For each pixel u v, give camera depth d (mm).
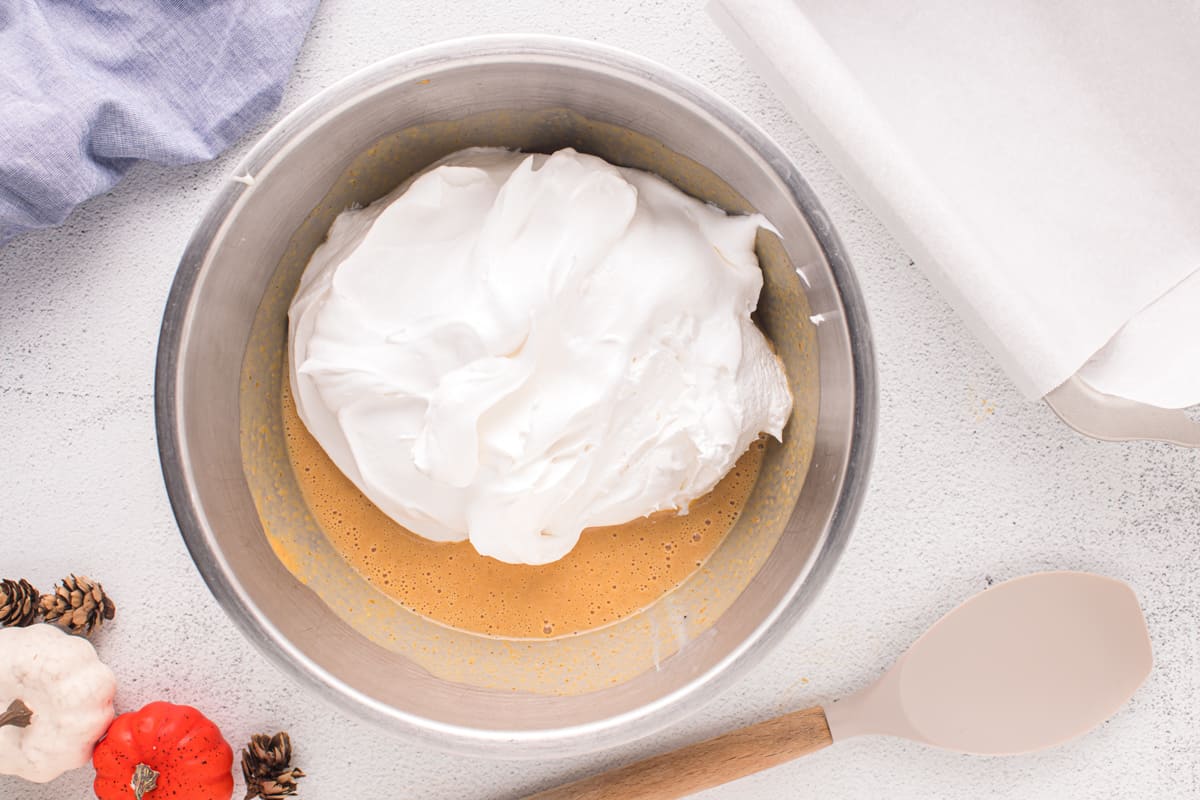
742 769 576
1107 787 594
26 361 584
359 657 546
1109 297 578
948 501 591
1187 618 593
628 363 535
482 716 539
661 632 562
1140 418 556
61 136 559
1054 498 591
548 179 542
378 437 542
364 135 536
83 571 584
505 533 537
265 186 524
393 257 545
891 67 584
